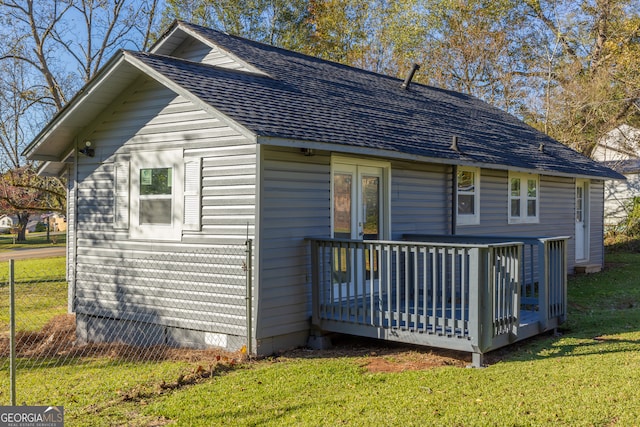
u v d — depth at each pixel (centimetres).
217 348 820
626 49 2562
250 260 765
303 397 577
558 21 2823
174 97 868
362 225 963
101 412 541
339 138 811
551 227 1559
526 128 1777
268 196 773
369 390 596
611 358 709
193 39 1173
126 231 930
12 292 520
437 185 1127
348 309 788
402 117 1141
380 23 3253
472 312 692
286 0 3120
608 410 516
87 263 985
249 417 520
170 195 873
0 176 1805
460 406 536
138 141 915
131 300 923
